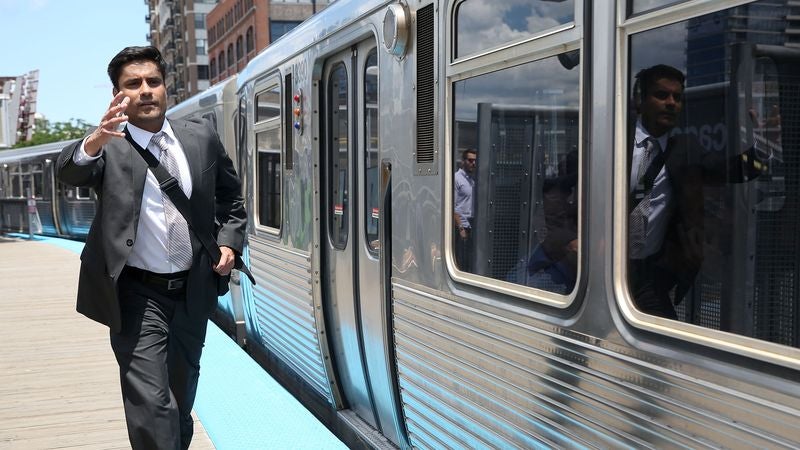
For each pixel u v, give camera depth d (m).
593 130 2.45
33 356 7.51
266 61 6.55
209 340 7.58
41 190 25.69
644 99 2.27
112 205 3.18
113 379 6.63
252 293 7.34
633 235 2.32
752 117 1.96
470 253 3.24
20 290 11.94
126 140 3.25
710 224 2.09
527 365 2.84
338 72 5.02
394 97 3.95
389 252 4.10
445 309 3.44
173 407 3.21
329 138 5.17
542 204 2.76
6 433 5.22
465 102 3.24
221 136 9.03
